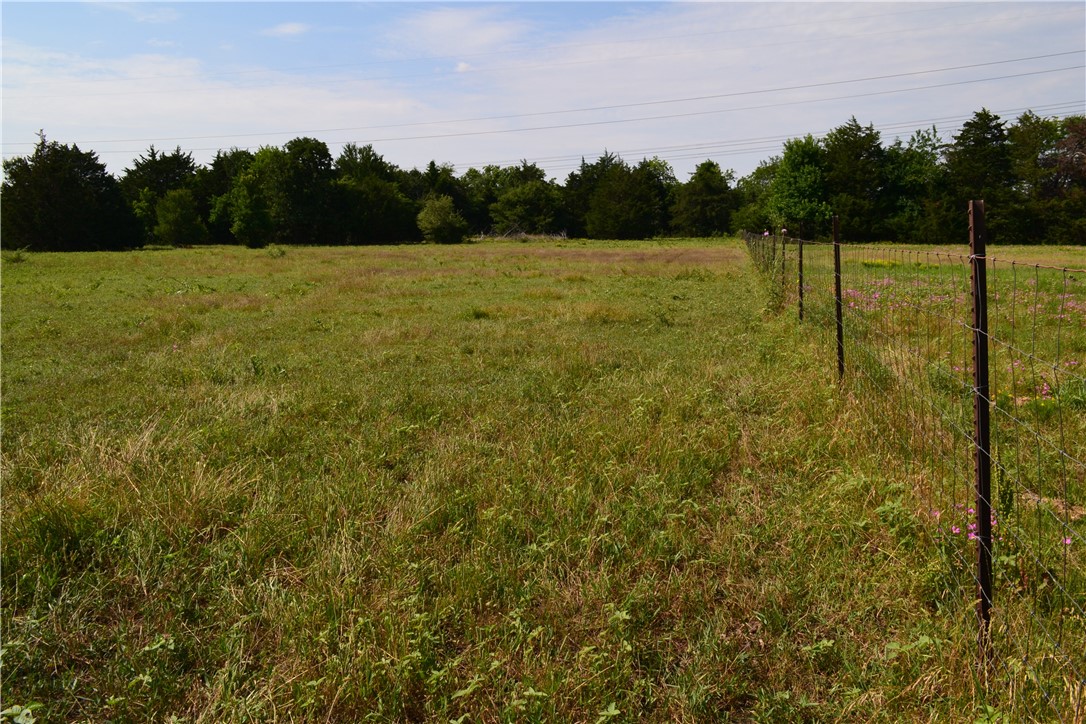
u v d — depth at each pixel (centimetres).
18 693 299
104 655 326
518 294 1653
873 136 5850
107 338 1091
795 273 1433
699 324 1148
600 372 809
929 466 464
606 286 1841
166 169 8056
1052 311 1044
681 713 286
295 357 921
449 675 298
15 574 375
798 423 591
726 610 347
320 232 6625
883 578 365
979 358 301
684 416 632
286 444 574
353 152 9281
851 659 312
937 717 269
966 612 313
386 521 437
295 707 286
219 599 358
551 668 300
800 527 420
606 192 7712
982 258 296
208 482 462
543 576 373
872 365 657
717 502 462
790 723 279
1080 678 256
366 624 323
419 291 1741
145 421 607
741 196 8025
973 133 5372
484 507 454
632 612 344
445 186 8600
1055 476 458
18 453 538
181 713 290
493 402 685
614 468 504
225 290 1864
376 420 635
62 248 5362
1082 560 354
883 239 5847
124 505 440
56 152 5456
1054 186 5334
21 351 991
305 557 396
